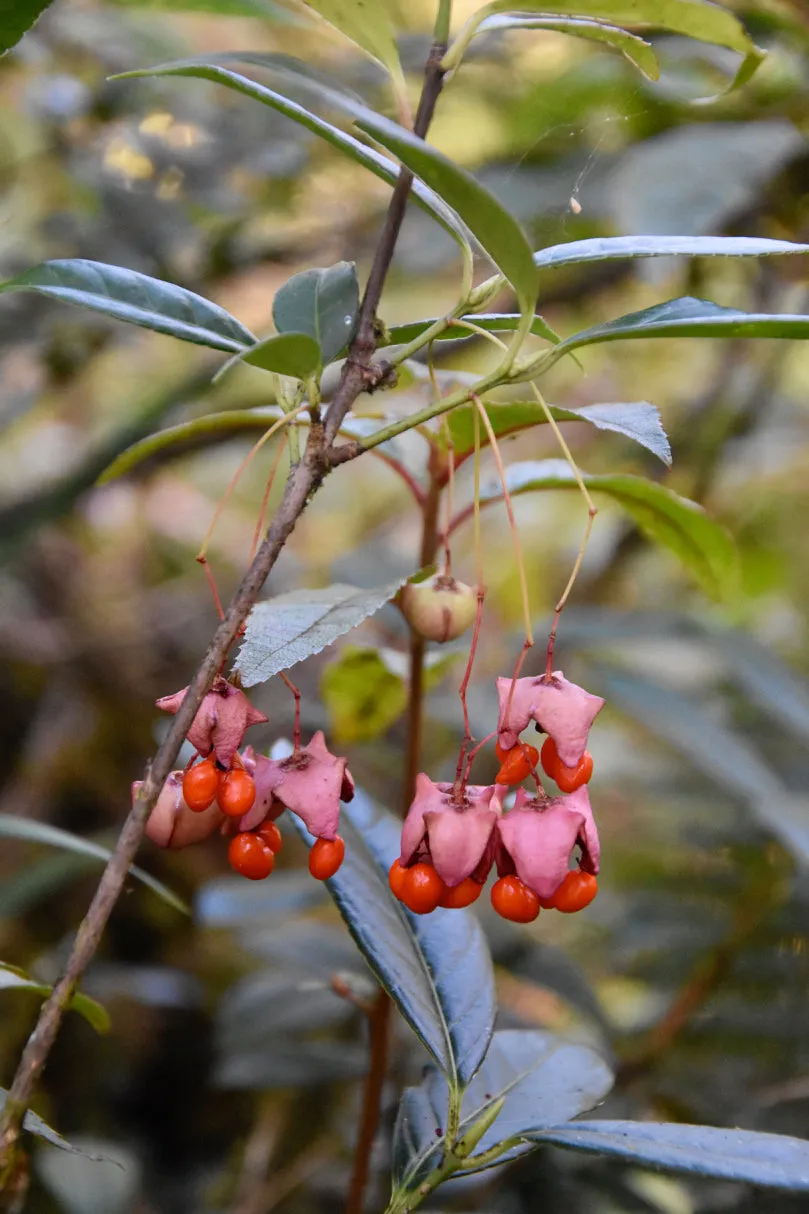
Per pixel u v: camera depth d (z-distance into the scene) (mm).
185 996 869
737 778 660
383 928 549
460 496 610
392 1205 531
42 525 827
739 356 989
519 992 879
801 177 755
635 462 970
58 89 844
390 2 906
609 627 728
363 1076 704
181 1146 911
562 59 852
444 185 493
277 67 512
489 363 1028
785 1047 733
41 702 1066
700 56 720
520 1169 668
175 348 1161
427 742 929
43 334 823
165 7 595
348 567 742
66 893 968
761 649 720
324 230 914
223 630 493
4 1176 483
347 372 509
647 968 799
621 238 529
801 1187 501
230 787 511
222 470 1308
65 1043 891
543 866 510
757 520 1141
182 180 839
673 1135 515
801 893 761
